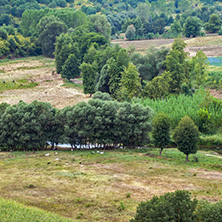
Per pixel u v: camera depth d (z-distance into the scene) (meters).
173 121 77.69
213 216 26.97
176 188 41.97
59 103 100.62
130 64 94.38
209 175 47.84
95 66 110.69
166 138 59.25
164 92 96.62
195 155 61.09
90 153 63.00
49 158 59.16
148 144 70.69
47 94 112.25
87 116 66.44
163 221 25.59
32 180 45.22
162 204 26.28
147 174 48.28
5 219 28.20
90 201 37.62
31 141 66.69
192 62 112.56
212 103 82.88
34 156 60.97
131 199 38.16
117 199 38.19
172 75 104.50
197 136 55.59
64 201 37.53
